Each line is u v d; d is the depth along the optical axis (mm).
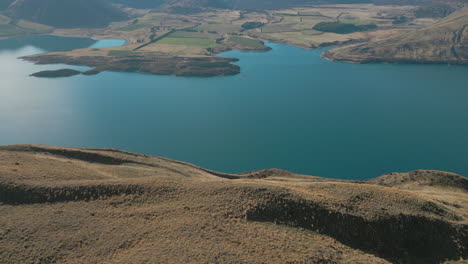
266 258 42656
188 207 53500
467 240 53406
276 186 60094
